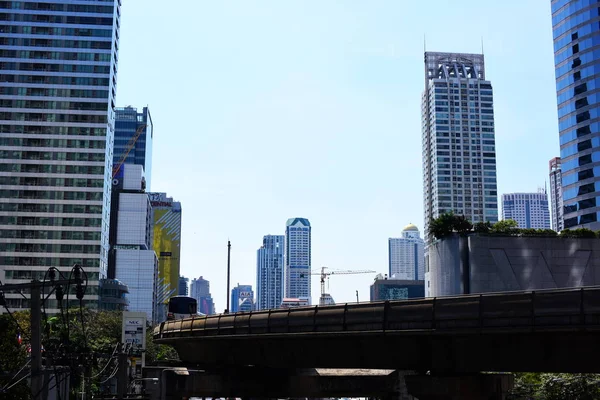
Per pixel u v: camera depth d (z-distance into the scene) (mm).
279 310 48156
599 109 162000
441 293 117750
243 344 53031
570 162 168500
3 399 49000
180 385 55469
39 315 31969
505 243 111375
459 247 114438
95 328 125250
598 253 110688
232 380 55062
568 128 170000
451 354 39375
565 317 33250
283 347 49062
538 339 35625
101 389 108188
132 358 97000
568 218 168125
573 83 169250
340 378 59812
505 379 42125
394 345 41656
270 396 56906
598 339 33562
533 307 34375
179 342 63844
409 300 39812
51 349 43375
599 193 159500
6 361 56562
